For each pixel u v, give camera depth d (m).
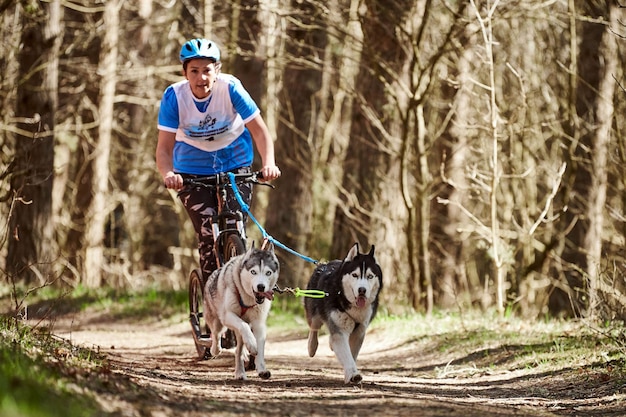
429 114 21.52
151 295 15.50
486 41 12.91
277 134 18.58
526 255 20.25
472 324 11.35
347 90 16.42
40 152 16.41
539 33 20.55
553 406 6.51
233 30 17.56
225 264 7.44
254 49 17.23
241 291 7.02
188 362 8.62
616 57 16.70
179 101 8.00
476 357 9.40
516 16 15.52
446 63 16.69
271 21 19.16
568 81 17.55
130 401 5.09
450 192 19.27
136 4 24.98
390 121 16.28
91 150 24.83
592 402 6.62
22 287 15.74
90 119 24.75
